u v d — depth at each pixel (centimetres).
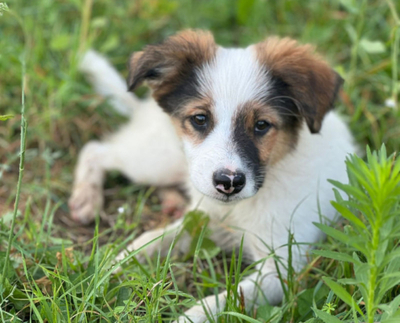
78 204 113
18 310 96
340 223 104
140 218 113
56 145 120
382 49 114
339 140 108
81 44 122
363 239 87
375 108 119
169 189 117
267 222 104
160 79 104
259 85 101
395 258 89
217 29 133
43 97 120
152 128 116
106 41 127
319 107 102
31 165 117
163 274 94
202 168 99
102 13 130
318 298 97
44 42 126
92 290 94
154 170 116
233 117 100
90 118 122
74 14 130
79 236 110
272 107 101
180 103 103
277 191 104
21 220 108
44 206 113
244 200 104
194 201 109
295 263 102
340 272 98
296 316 97
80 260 100
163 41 105
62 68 124
